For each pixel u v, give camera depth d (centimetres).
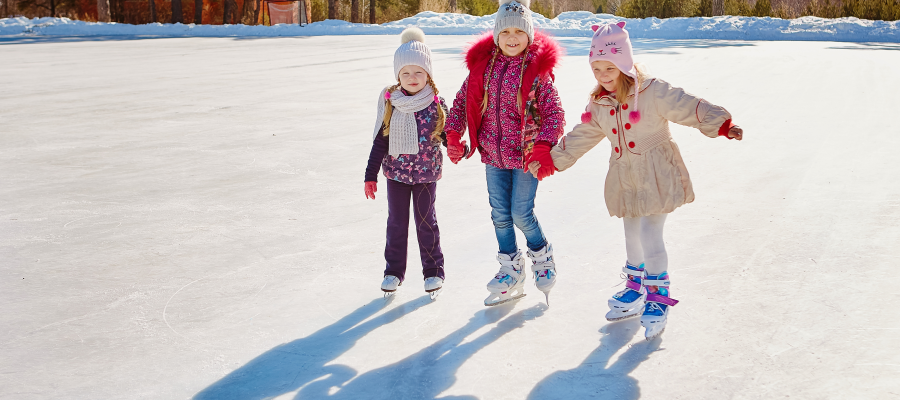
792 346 288
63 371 282
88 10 3688
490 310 339
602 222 464
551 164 320
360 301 352
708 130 289
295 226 469
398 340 308
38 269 394
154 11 3544
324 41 2414
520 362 285
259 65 1594
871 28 2505
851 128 747
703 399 252
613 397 256
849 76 1229
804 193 510
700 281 359
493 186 350
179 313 337
